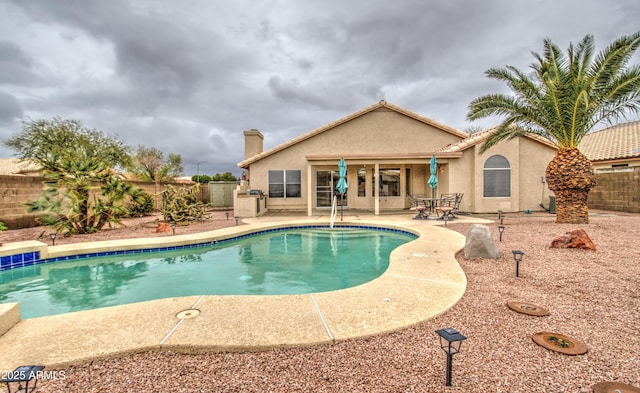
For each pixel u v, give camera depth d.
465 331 3.82
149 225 15.14
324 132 20.84
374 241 11.90
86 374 3.02
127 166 32.31
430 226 12.80
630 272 6.22
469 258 7.61
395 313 4.27
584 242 8.12
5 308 3.90
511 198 17.52
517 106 12.96
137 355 3.34
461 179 17.61
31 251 8.46
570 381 2.81
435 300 4.75
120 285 7.12
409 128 20.89
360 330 3.76
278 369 3.06
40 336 3.65
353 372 2.99
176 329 3.79
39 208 11.45
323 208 20.98
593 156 22.61
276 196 20.69
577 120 12.26
